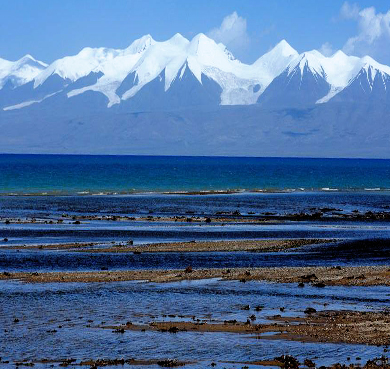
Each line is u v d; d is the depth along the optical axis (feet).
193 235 520.01
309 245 457.27
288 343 221.05
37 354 210.79
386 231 560.20
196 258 399.24
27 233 520.83
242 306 269.03
